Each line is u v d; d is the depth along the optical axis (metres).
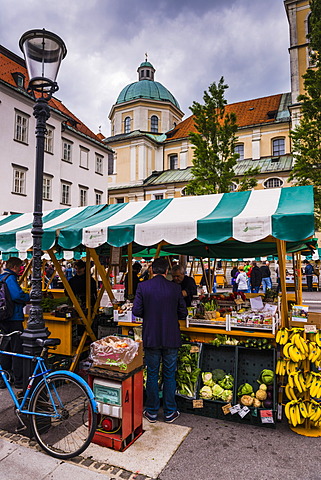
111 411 3.50
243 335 4.57
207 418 4.27
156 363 4.15
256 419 4.06
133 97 40.84
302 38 28.66
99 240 4.69
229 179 18.02
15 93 22.48
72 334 6.02
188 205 5.11
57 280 13.84
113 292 6.33
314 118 16.89
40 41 4.09
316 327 4.05
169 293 4.16
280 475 3.10
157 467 3.22
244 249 8.73
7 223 6.76
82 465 3.26
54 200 25.86
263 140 33.50
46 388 3.65
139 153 38.44
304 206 4.13
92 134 32.75
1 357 5.37
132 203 5.96
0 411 4.49
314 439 3.73
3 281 5.17
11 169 22.20
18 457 3.40
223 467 3.22
